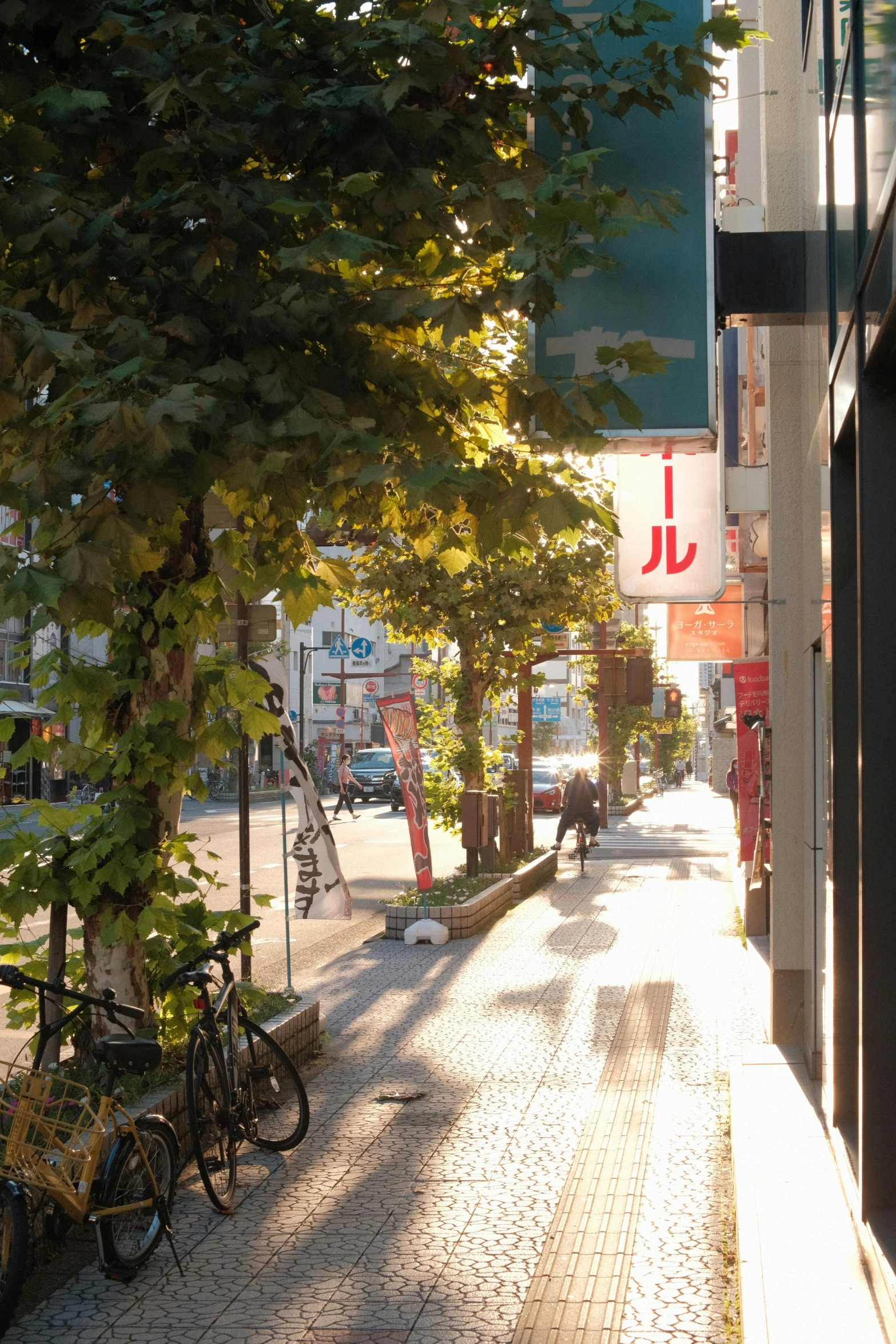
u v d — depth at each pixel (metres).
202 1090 6.15
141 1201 5.37
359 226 6.27
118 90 5.86
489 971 12.98
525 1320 4.85
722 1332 4.71
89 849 6.85
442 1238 5.72
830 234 5.95
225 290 5.82
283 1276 5.31
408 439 6.05
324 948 15.17
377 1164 6.81
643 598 11.91
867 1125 4.79
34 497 5.12
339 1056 9.35
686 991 11.73
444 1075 8.74
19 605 4.81
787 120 9.17
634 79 6.27
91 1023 7.01
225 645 9.87
